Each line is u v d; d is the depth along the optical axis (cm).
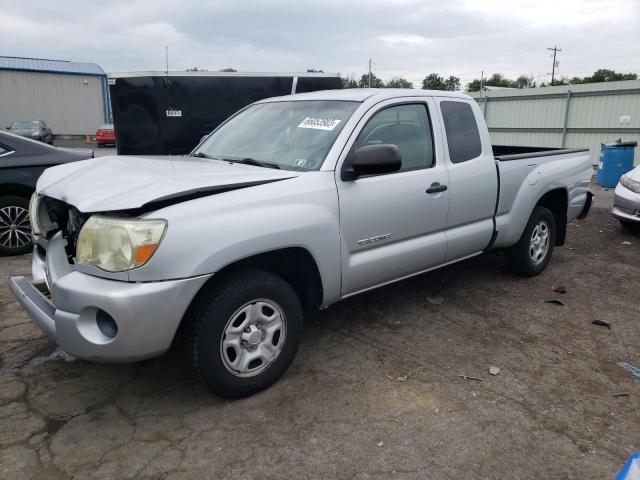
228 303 306
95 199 296
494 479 265
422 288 536
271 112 442
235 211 304
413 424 307
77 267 293
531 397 339
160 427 302
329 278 357
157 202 283
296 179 340
